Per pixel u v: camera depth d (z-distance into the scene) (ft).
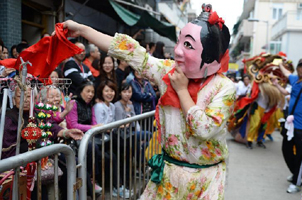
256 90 20.49
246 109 21.17
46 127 6.66
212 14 5.59
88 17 24.93
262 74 20.31
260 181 14.57
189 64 5.55
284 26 65.51
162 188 6.36
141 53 6.30
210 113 5.52
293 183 13.46
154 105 15.17
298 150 13.19
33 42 20.43
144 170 10.31
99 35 6.31
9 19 16.35
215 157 5.96
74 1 22.58
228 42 5.98
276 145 22.61
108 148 10.64
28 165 6.19
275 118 23.12
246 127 21.71
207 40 5.52
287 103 25.20
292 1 78.59
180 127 5.90
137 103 14.14
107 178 10.94
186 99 5.59
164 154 6.45
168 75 5.87
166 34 29.78
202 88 5.86
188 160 6.04
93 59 17.19
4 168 4.10
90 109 10.94
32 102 6.26
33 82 7.70
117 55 6.32
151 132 10.84
